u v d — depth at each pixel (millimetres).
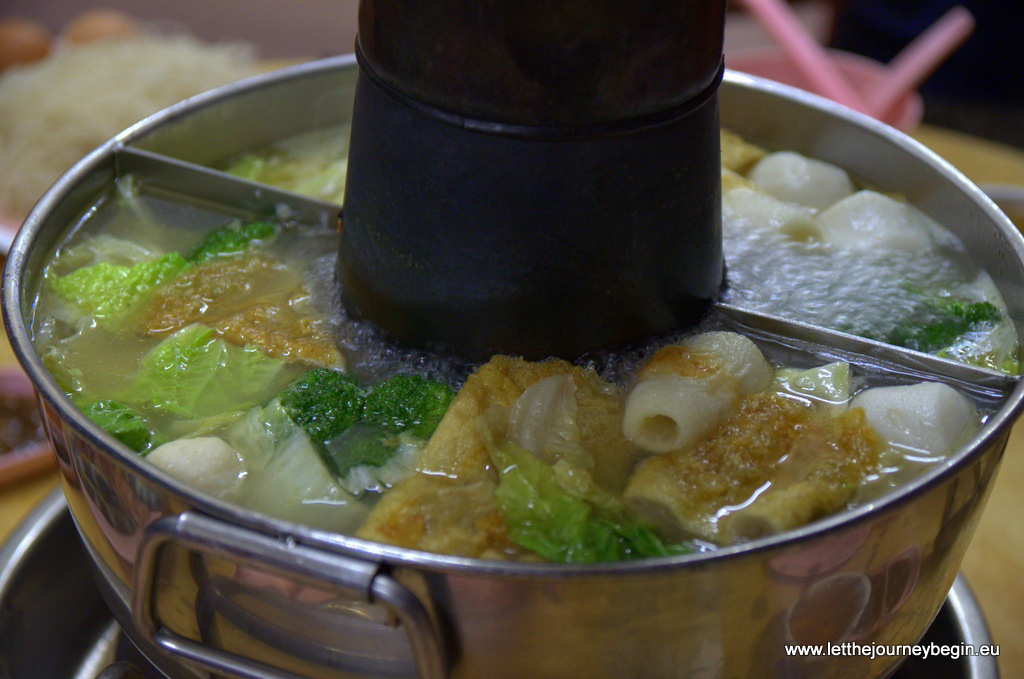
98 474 600
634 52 605
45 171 939
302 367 678
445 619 570
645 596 563
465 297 653
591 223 634
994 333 689
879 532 578
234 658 597
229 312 702
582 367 666
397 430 648
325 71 790
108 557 633
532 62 602
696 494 620
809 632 593
